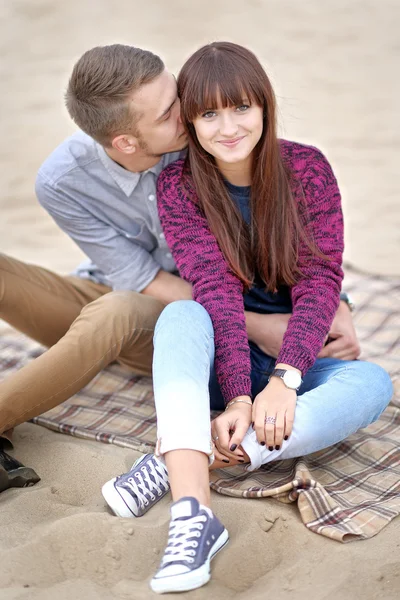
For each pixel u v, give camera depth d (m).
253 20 9.66
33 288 2.97
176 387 2.17
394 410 2.82
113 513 2.27
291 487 2.26
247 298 2.78
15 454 2.61
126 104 2.48
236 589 2.01
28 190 5.95
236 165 2.56
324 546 2.10
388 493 2.34
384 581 1.98
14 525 2.22
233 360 2.39
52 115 7.38
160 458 2.22
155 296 2.89
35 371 2.46
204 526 2.00
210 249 2.57
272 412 2.26
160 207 2.68
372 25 9.25
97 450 2.61
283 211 2.54
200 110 2.40
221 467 2.35
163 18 9.91
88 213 2.86
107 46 2.57
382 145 6.30
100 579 2.04
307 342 2.41
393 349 3.33
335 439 2.37
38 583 2.02
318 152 2.66
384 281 3.92
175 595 1.94
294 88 7.55
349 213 5.23
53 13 10.23
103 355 2.56
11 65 8.62
